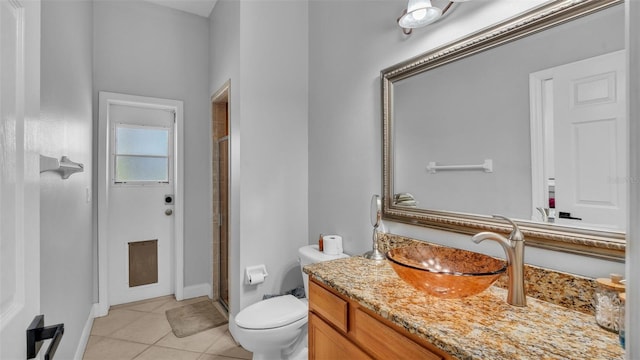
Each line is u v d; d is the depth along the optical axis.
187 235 3.16
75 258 1.91
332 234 2.27
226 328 2.54
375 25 1.86
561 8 1.03
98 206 2.77
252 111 2.35
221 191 3.12
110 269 2.95
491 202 1.25
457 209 1.39
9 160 0.60
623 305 0.78
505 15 1.21
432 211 1.50
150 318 2.70
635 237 0.39
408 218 1.62
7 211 0.59
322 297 1.38
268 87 2.42
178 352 2.19
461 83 1.37
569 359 0.73
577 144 1.00
